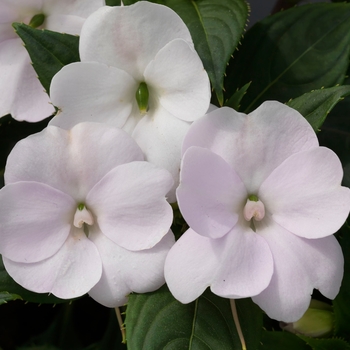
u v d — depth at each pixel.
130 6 0.29
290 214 0.29
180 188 0.27
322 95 0.30
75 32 0.32
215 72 0.32
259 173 0.29
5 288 0.31
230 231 0.29
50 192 0.29
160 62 0.29
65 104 0.30
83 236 0.30
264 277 0.28
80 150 0.29
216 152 0.29
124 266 0.29
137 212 0.29
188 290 0.28
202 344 0.29
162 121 0.30
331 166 0.28
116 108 0.30
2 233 0.29
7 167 0.29
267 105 0.28
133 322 0.29
